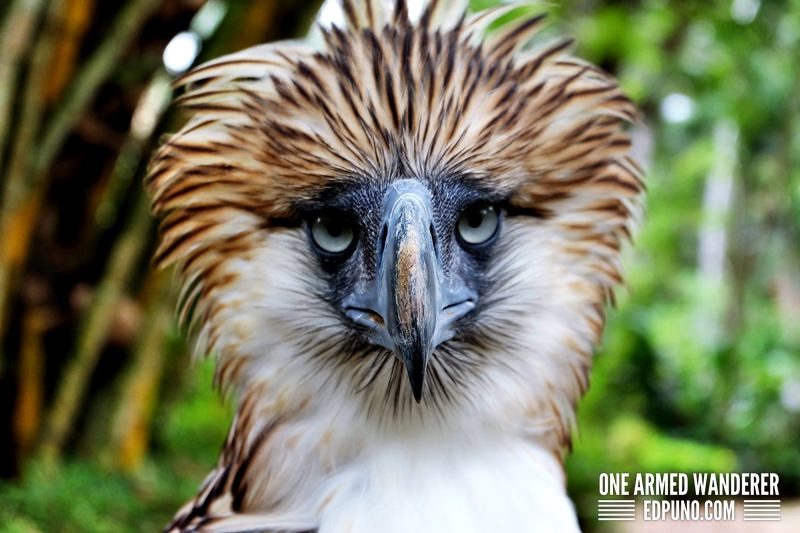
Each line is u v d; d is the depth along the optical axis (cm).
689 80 315
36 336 113
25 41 103
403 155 79
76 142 116
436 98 79
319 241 80
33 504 104
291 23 118
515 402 81
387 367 80
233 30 115
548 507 80
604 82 83
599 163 81
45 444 115
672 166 458
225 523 81
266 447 81
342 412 80
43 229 114
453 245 80
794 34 309
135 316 121
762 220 414
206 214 81
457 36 81
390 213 78
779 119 340
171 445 151
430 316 77
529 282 81
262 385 81
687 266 615
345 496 80
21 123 103
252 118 79
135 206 117
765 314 434
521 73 81
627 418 345
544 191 80
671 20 247
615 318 321
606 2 220
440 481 80
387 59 79
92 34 108
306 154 79
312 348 80
